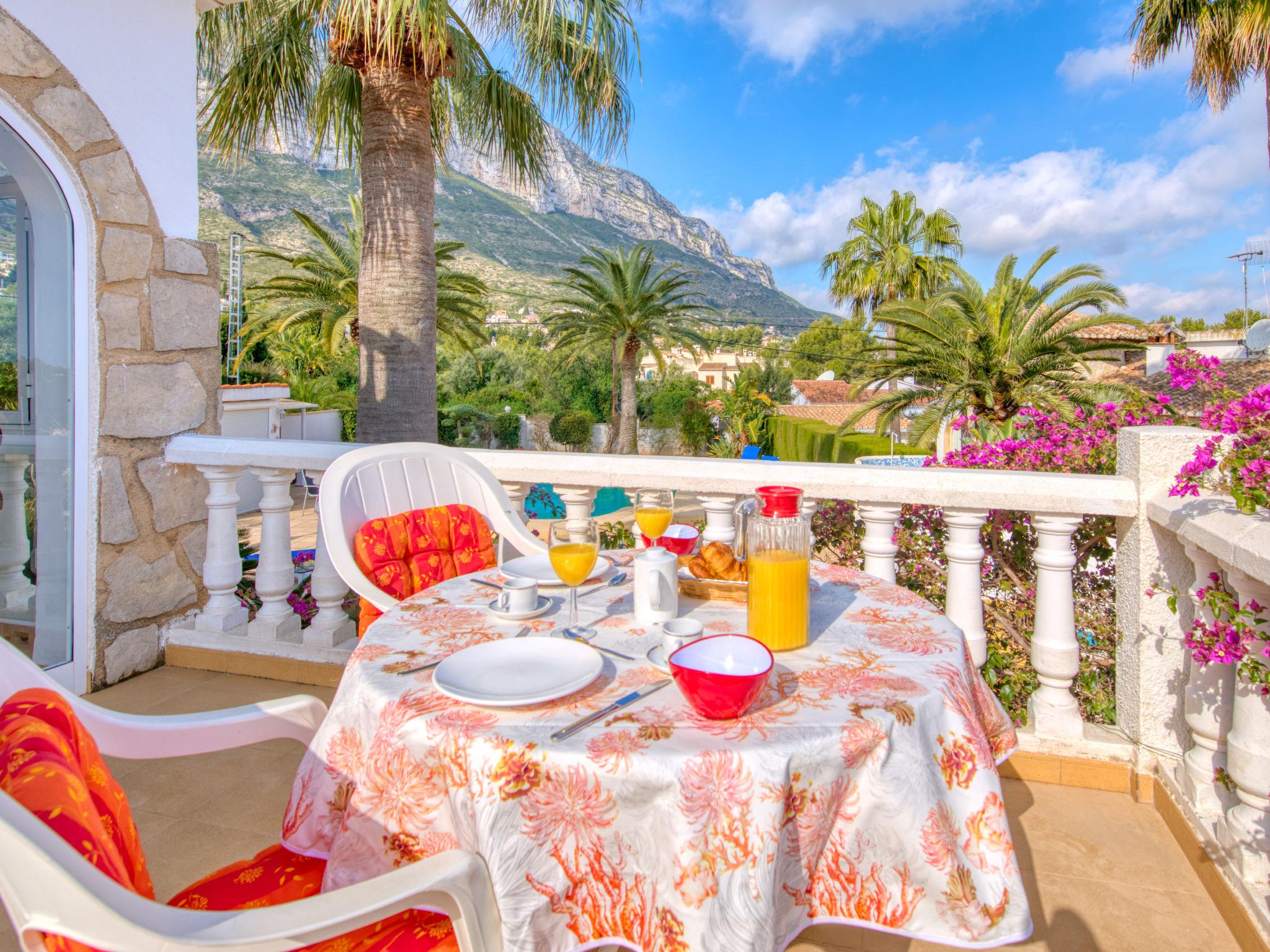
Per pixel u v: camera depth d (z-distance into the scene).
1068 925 1.72
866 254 32.50
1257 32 10.84
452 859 0.86
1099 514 2.29
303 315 17.94
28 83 2.69
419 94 5.95
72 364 2.92
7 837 0.62
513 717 1.03
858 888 1.01
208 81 6.27
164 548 3.29
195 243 3.40
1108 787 2.33
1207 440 1.96
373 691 1.14
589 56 5.66
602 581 1.78
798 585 1.29
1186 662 2.19
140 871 0.86
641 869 0.93
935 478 2.46
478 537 2.32
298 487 15.22
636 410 27.41
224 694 3.00
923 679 1.16
